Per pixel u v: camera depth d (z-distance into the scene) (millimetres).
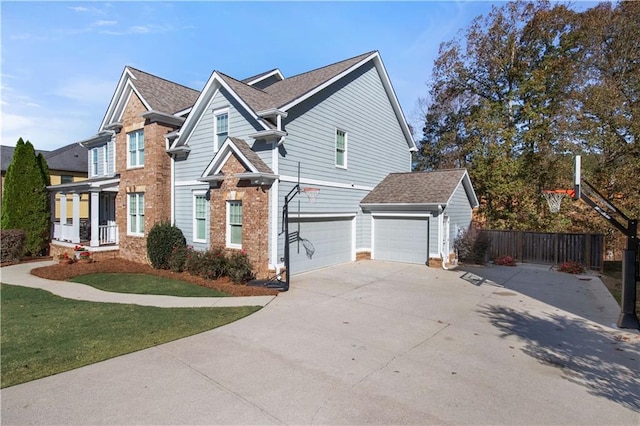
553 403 4227
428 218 14680
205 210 13734
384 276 12562
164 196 14602
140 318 7473
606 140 17656
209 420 3740
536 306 8883
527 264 16109
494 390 4543
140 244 14898
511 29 22578
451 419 3846
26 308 8320
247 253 11312
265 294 9656
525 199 20109
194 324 7078
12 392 4301
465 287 11000
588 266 15000
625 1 18422
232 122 12875
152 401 4117
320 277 12258
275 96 13031
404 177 17359
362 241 16406
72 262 14391
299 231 12781
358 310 8336
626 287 7273
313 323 7312
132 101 15633
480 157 21609
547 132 20219
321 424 3709
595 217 18250
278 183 11625
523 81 22188
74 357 5387
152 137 14461
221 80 12633
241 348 5867
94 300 9094
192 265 12234
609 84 18047
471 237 16047
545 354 5797
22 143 17266
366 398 4277
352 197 15594
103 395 4242
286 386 4551
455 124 27516
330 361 5395
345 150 15031
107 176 17016
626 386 4691
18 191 17000
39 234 17312
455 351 5891
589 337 6648
